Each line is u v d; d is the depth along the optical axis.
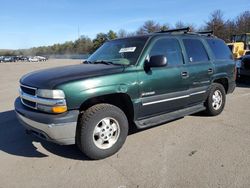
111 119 4.21
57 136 3.81
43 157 4.30
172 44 5.23
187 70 5.29
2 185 3.52
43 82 3.98
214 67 6.01
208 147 4.54
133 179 3.57
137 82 4.45
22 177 3.70
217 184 3.39
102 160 4.14
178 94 5.16
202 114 6.41
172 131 5.34
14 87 12.90
